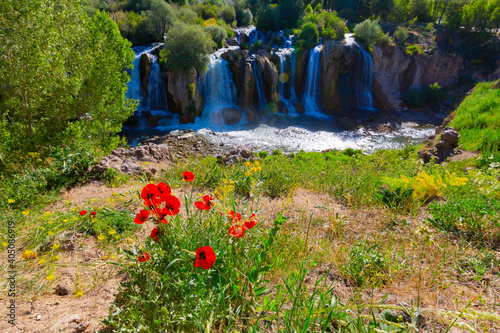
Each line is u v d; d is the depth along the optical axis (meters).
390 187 4.41
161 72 25.05
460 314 1.47
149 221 3.44
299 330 1.51
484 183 4.73
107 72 12.04
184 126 23.62
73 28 10.76
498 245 2.99
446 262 2.62
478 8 46.47
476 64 39.38
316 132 23.33
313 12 48.62
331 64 29.98
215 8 51.56
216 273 1.89
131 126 22.59
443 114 30.12
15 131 10.15
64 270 2.45
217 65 26.69
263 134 22.45
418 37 44.53
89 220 3.18
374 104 32.62
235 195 4.31
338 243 3.02
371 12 63.88
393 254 2.76
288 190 4.99
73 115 11.75
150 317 1.59
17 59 8.80
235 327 1.66
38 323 1.79
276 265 2.29
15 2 8.44
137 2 48.22
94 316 1.85
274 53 29.88
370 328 1.54
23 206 4.04
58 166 5.31
